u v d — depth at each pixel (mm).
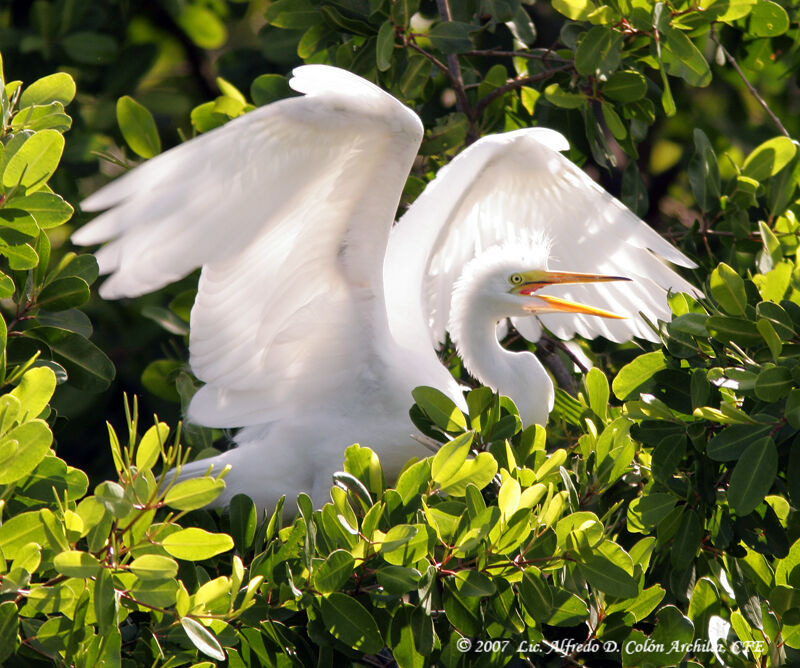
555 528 5961
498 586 6008
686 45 8836
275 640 5961
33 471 5594
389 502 6133
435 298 10180
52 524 4902
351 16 9938
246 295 7910
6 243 6441
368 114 6922
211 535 5117
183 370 10023
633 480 7484
